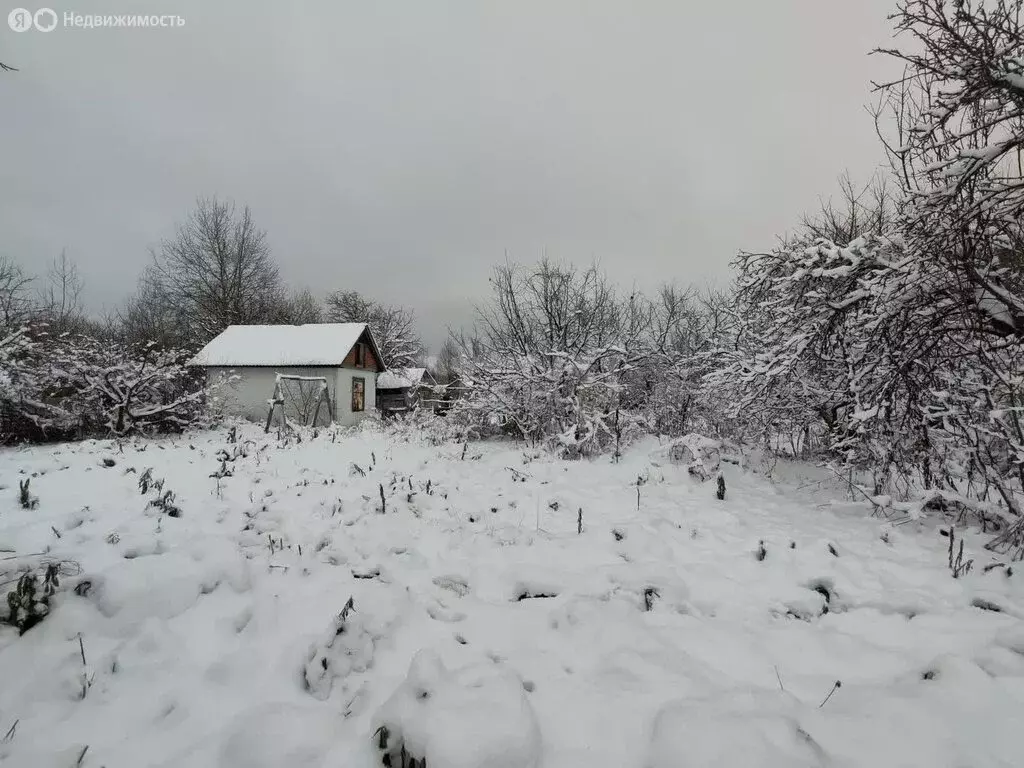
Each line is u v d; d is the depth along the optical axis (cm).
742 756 200
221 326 3041
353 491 617
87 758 208
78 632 273
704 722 219
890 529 487
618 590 377
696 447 749
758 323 764
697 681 261
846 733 219
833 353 643
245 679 263
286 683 263
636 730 229
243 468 719
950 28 364
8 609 271
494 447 1039
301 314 3991
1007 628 305
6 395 1004
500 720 214
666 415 1068
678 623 334
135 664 263
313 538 458
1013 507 464
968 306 464
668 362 1142
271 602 329
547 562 434
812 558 427
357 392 2375
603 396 1028
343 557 425
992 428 489
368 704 249
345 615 314
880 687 259
